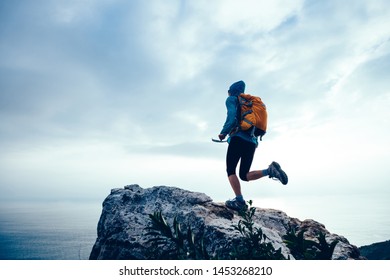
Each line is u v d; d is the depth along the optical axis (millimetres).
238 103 4469
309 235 4328
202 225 3863
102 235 4328
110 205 4641
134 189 5059
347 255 3781
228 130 4281
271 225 4535
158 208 4430
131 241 3809
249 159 4484
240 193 4387
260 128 4402
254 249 2531
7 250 155500
